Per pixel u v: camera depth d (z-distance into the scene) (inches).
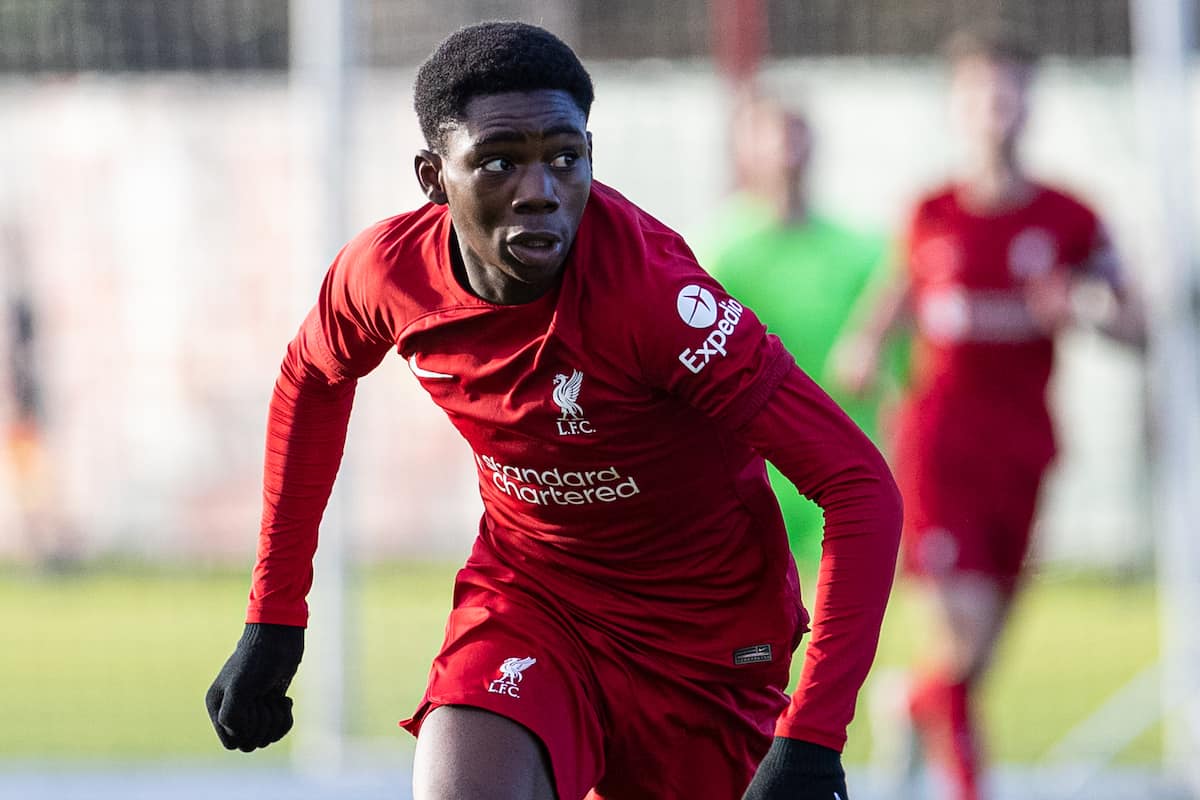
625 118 1456.7
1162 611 1349.7
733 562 431.8
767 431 377.4
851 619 367.2
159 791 844.0
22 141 1585.9
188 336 1587.1
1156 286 871.1
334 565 936.9
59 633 1344.7
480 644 431.2
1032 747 930.7
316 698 1013.2
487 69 360.2
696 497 417.4
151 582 1588.3
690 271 384.5
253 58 1269.7
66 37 1221.7
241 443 1587.1
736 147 1167.0
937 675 768.9
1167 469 879.1
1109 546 1467.8
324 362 434.0
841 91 1499.8
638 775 450.6
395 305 405.1
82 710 1059.3
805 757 362.6
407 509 1537.9
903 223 824.9
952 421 786.2
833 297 873.5
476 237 369.1
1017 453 781.9
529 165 360.2
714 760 450.0
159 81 1576.0
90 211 1583.4
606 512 417.7
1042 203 798.5
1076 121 1414.9
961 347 792.9
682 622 434.9
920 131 1494.8
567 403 390.0
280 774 884.6
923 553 778.8
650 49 1379.2
